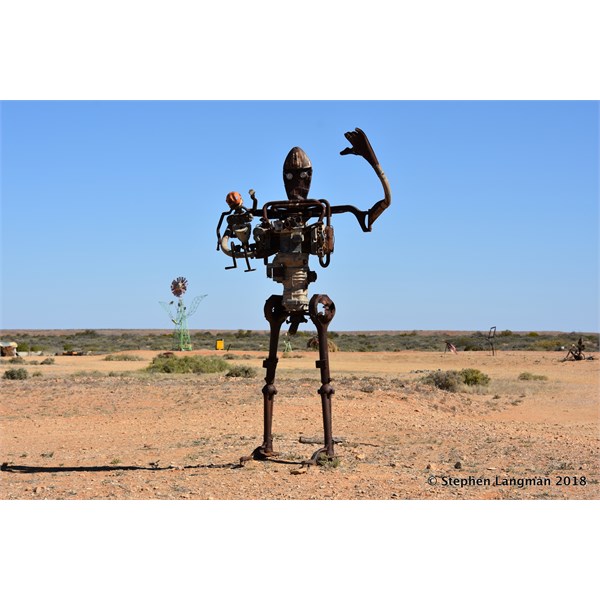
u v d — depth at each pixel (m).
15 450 14.59
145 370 38.94
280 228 11.73
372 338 112.06
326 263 11.98
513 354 56.25
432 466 12.00
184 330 77.94
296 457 12.66
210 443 14.60
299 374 36.97
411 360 53.53
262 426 16.80
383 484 10.80
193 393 22.58
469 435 15.96
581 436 16.62
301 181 11.99
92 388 24.61
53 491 10.52
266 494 10.17
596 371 41.56
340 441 14.33
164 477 11.40
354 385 23.80
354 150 11.57
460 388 29.23
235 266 12.23
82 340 117.19
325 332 12.16
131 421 18.67
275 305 12.27
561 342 79.56
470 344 82.56
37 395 23.20
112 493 10.34
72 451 14.38
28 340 116.56
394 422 17.53
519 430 17.59
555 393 29.31
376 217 11.77
